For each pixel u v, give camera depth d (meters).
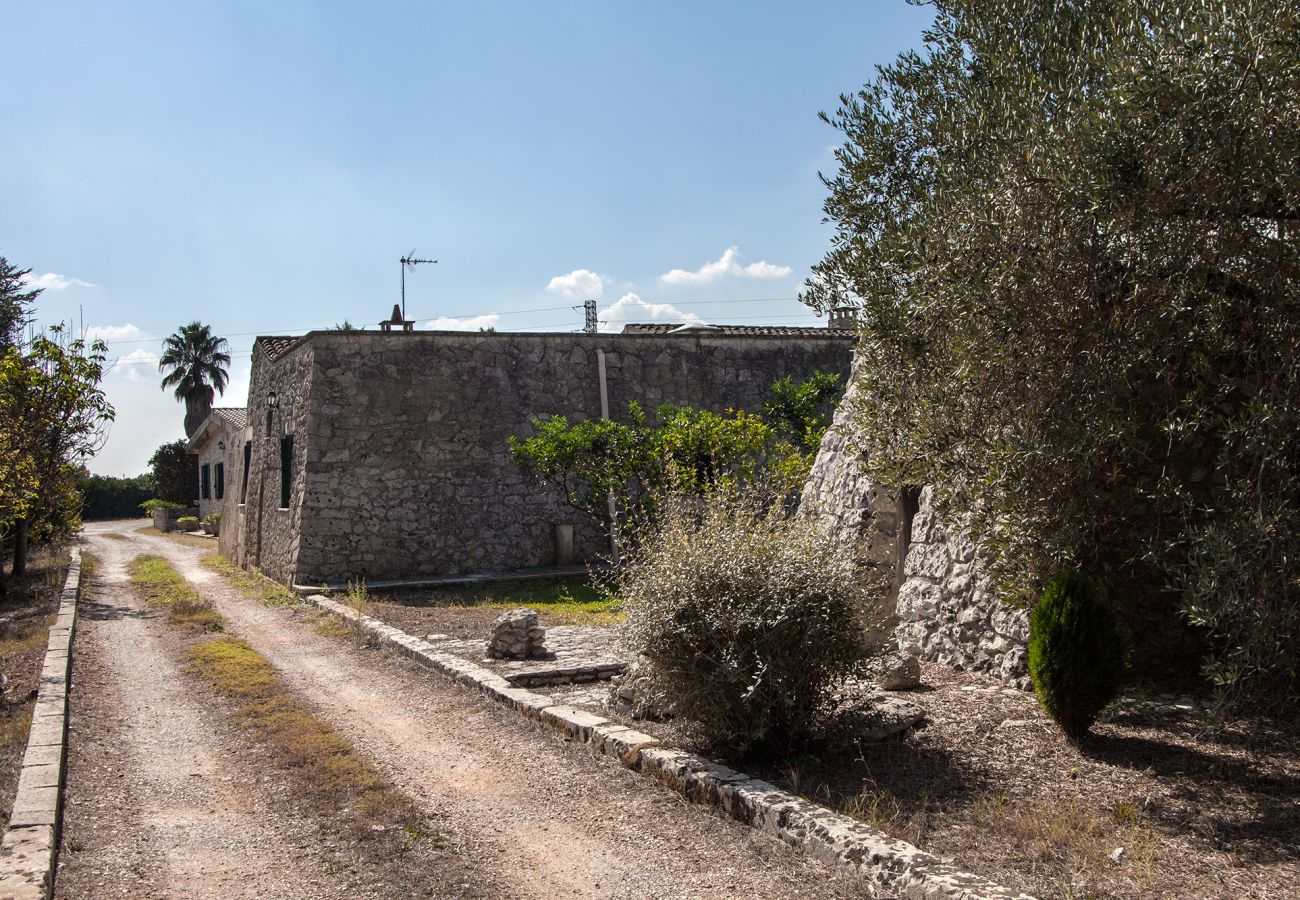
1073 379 4.89
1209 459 6.04
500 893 3.91
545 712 6.44
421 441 15.33
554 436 14.38
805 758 5.21
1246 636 4.36
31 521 16.53
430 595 13.80
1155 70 4.36
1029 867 3.72
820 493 9.99
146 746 6.29
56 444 14.22
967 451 5.55
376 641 9.95
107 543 28.20
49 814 4.63
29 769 5.36
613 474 14.00
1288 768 4.65
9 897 3.63
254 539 18.17
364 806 4.96
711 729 5.36
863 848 3.83
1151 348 4.81
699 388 17.28
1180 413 5.52
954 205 5.37
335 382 14.83
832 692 5.59
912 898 3.53
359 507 14.84
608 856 4.25
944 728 5.64
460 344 15.73
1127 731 5.36
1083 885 3.53
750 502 6.42
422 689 7.81
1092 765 4.87
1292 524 4.16
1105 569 6.22
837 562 5.61
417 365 15.41
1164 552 5.26
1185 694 6.02
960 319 5.18
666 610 5.36
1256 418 4.41
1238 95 4.25
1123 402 5.18
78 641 10.33
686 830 4.49
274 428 17.11
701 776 4.85
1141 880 3.54
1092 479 5.13
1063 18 5.79
